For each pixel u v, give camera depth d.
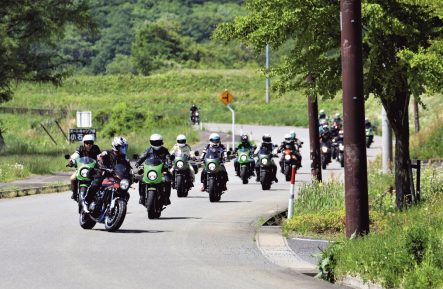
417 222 42.28
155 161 55.47
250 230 50.66
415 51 52.75
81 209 49.38
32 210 60.81
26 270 34.66
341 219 49.16
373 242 34.88
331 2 52.09
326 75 54.81
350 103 38.69
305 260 39.47
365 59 52.38
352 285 32.41
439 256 30.83
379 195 59.19
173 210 62.06
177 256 39.41
